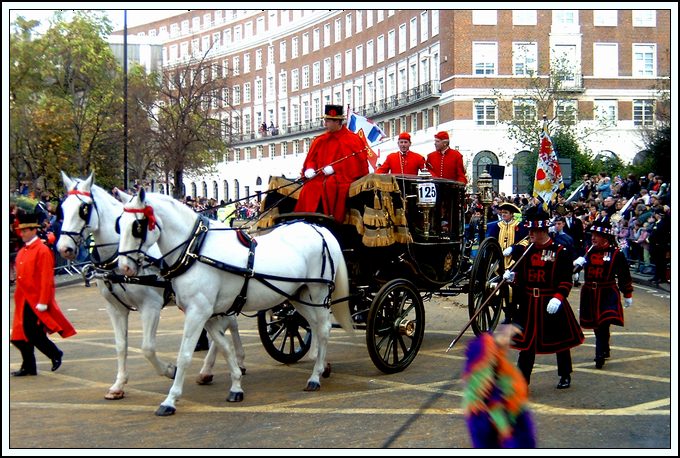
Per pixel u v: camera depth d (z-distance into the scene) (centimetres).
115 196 698
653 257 1214
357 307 830
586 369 751
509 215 1180
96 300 1040
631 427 554
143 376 711
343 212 774
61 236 614
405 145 966
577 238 1276
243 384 710
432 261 873
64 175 630
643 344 834
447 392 673
